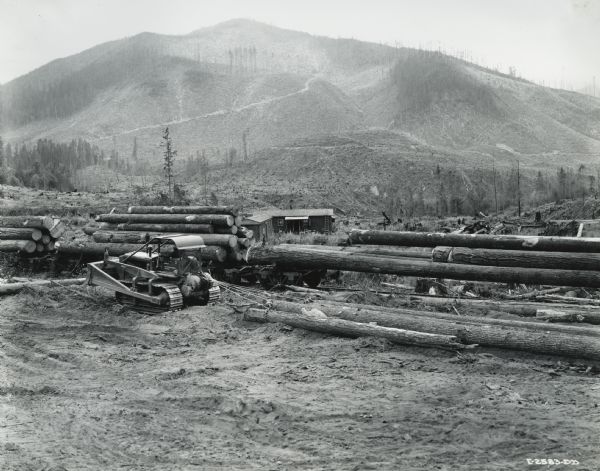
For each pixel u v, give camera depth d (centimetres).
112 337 1121
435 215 11656
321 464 559
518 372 840
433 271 1452
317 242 3309
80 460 573
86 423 676
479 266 1419
